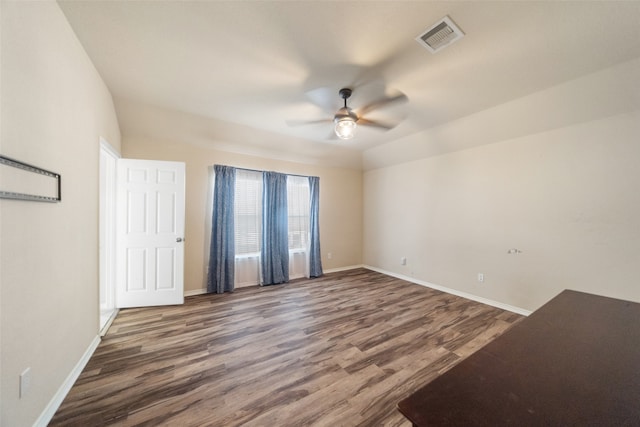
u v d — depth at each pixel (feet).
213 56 6.33
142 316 9.21
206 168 12.14
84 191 6.22
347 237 17.30
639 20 4.95
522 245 9.69
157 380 5.69
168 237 10.26
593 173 7.98
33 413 4.14
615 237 7.62
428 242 13.41
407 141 12.89
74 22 5.23
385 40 5.66
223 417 4.69
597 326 3.49
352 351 6.97
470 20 5.05
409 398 2.09
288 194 14.87
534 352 2.83
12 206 3.70
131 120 9.69
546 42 5.66
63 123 5.15
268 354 6.80
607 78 6.77
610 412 1.93
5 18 3.55
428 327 8.46
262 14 4.97
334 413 4.81
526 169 9.57
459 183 11.94
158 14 5.00
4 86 3.53
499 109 9.04
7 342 3.60
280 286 13.33
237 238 12.99
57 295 4.92
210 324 8.61
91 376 5.81
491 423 1.82
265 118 10.13
